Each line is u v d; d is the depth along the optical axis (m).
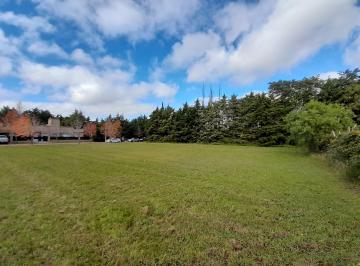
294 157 19.44
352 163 9.67
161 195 7.48
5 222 5.52
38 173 11.59
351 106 29.17
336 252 3.99
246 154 22.50
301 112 21.19
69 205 6.64
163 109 63.28
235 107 50.44
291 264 3.66
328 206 6.38
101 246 4.35
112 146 36.81
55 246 4.37
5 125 58.97
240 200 6.94
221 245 4.31
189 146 37.88
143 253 4.09
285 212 5.92
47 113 95.75
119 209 6.18
